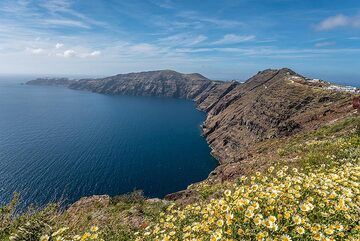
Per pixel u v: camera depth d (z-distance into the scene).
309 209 6.68
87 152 160.88
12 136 190.12
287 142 48.88
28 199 94.88
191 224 7.92
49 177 119.38
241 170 30.77
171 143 192.75
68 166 135.50
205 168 144.50
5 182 108.94
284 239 5.94
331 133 39.53
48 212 10.48
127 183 120.94
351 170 10.94
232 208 7.21
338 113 81.12
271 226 6.17
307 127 84.12
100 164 142.38
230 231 6.45
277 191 7.31
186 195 23.86
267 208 6.95
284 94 160.12
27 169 126.50
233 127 184.38
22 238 8.46
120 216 17.92
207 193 18.23
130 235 10.94
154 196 110.56
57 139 188.12
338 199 7.45
